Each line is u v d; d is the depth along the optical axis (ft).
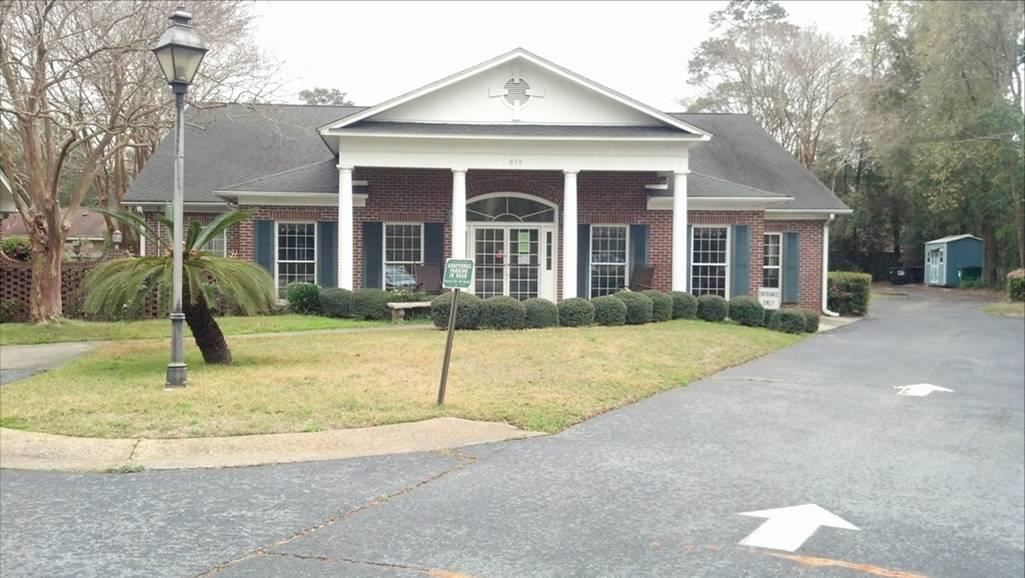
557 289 71.72
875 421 31.32
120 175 100.01
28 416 27.12
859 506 20.75
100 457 23.50
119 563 15.97
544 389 33.83
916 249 173.58
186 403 29.22
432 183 70.79
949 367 47.37
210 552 16.58
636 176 71.92
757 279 73.51
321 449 24.82
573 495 20.88
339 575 15.48
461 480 22.00
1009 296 108.37
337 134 63.36
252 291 38.63
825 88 160.25
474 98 67.67
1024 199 134.31
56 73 60.95
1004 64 133.59
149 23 60.75
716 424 29.81
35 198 60.75
